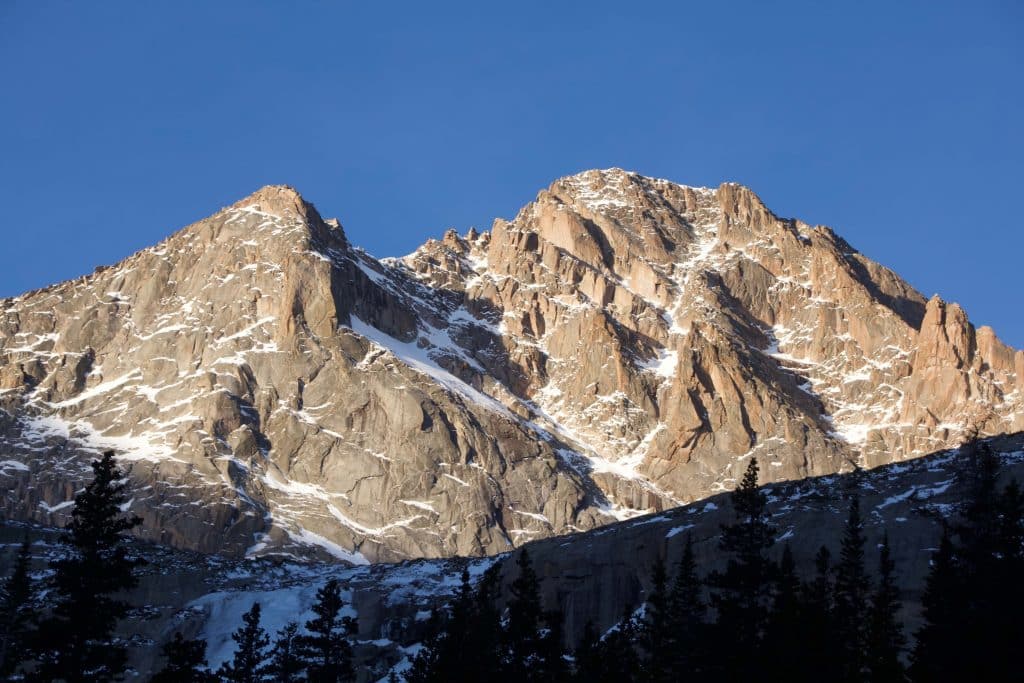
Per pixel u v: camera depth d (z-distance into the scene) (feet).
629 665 472.03
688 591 470.80
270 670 549.95
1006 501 429.79
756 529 465.06
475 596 506.89
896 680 422.00
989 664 403.95
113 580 455.22
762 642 433.07
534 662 483.51
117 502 465.88
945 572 424.46
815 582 459.32
